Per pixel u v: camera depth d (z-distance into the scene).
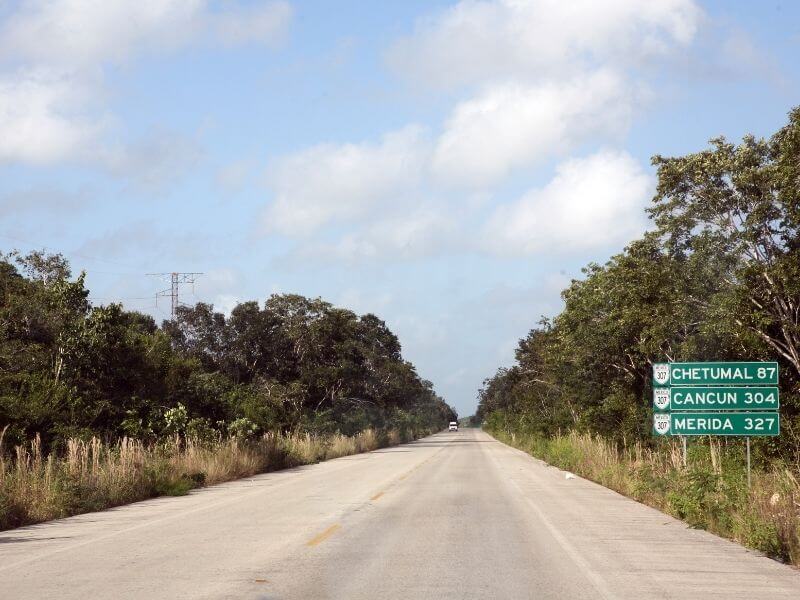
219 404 40.16
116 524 15.63
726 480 15.88
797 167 21.20
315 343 68.00
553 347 40.34
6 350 30.38
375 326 83.12
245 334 65.50
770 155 24.67
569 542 12.77
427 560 10.95
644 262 27.98
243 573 9.95
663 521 15.66
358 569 10.23
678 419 19.27
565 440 39.91
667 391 19.52
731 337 24.28
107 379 32.62
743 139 25.12
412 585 9.19
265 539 13.05
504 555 11.41
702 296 26.11
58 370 31.16
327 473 32.53
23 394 27.81
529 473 31.59
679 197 25.73
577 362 36.81
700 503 15.49
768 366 19.14
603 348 34.03
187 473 26.02
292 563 10.69
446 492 22.55
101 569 10.30
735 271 24.36
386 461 43.19
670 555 11.51
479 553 11.59
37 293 33.06
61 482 18.45
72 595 8.65
